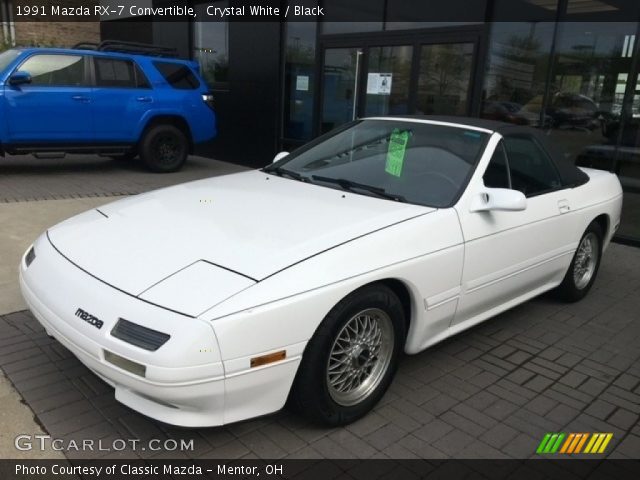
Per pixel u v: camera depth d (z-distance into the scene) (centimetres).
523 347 410
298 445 284
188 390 237
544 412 327
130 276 267
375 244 295
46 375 336
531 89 780
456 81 845
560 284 480
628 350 414
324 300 265
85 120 914
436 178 366
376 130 429
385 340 311
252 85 1135
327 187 378
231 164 1206
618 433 311
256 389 253
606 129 727
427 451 285
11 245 571
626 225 727
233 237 291
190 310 241
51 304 278
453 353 396
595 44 718
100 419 297
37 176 941
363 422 306
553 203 423
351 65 973
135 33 1490
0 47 1622
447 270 328
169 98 1002
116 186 888
